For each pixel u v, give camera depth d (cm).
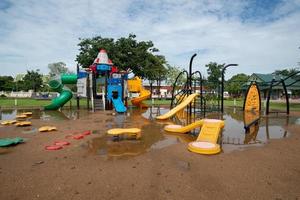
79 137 797
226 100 3925
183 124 1163
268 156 588
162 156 583
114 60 3203
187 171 476
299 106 2467
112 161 542
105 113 1611
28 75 6856
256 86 1716
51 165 512
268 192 383
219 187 401
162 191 384
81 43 3344
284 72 5675
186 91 1614
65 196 366
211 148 607
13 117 1370
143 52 3406
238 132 936
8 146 680
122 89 1875
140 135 834
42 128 940
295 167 505
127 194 373
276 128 1033
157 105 2434
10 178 438
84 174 459
